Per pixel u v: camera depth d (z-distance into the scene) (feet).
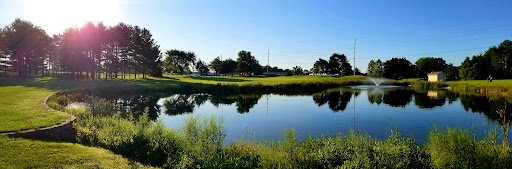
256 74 371.15
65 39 175.11
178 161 26.09
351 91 155.84
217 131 31.83
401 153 26.27
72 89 103.55
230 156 27.81
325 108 85.25
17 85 110.73
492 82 174.40
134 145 29.84
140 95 122.83
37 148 25.39
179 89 138.21
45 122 34.81
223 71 372.99
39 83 125.08
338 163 25.75
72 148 26.84
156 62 218.38
